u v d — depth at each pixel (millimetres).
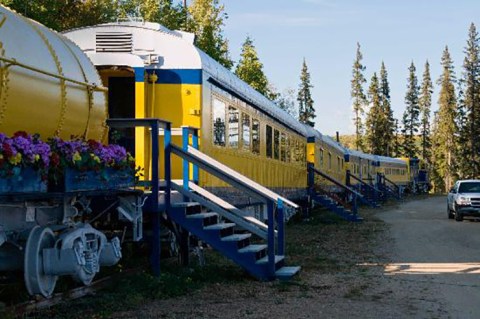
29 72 6645
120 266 9719
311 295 8953
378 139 84125
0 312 6230
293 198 23109
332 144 34281
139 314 7383
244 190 10008
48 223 7355
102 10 24328
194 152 11023
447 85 78750
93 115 8430
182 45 11570
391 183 56719
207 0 37438
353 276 10828
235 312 7691
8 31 6551
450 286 9883
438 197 59000
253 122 16172
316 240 17375
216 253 13109
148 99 11414
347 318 7535
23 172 6164
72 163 7102
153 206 9547
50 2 19156
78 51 8555
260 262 10039
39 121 6938
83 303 7500
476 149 70000
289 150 22047
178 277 9555
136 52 11375
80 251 7223
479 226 22609
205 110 11773
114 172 8414
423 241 17312
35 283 6828
